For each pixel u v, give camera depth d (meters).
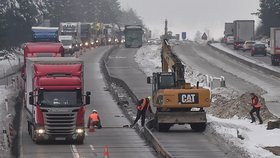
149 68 118.25
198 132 56.41
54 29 105.81
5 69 117.44
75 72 50.81
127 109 71.06
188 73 104.81
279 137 51.81
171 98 55.09
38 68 50.59
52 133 49.38
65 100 49.66
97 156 44.66
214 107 68.50
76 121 49.72
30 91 53.69
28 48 73.50
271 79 102.56
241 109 65.00
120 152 46.59
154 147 47.75
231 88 84.31
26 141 51.62
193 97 55.12
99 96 82.31
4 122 61.53
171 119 55.56
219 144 49.38
